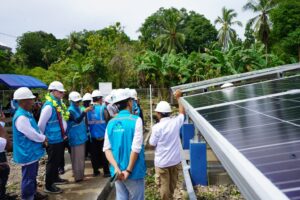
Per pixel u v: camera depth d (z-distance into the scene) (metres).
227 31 49.47
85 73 30.91
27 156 4.73
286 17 38.00
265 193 1.25
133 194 3.64
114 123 3.69
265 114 2.96
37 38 66.69
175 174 5.25
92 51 36.81
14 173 7.52
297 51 38.41
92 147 6.92
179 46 47.75
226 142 2.18
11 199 5.52
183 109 5.62
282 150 1.74
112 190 6.66
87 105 6.90
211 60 27.83
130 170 3.52
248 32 56.69
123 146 3.64
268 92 4.86
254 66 26.41
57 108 5.64
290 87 5.00
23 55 58.41
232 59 26.45
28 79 15.67
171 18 47.84
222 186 6.89
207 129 2.82
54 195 5.68
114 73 33.53
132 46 40.69
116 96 3.79
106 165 6.79
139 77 29.02
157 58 26.53
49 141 5.62
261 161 1.62
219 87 11.34
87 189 6.00
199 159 6.89
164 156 5.08
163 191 5.12
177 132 5.17
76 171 6.45
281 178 1.34
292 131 2.10
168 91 23.03
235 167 1.67
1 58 24.41
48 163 5.72
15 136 4.76
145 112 18.05
